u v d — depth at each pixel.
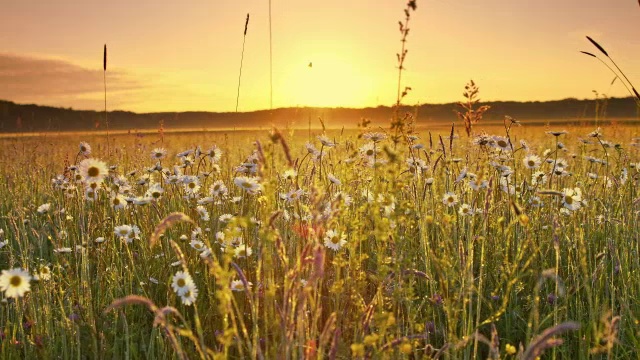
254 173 5.08
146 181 6.17
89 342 3.65
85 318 3.82
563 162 5.89
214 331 3.57
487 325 3.75
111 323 3.84
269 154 2.58
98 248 4.58
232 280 3.64
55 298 4.02
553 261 4.45
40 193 7.82
